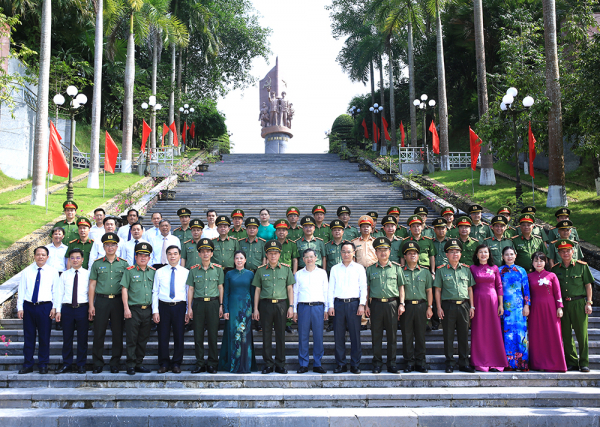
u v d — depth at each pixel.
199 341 6.94
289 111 36.38
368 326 8.22
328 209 15.45
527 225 8.27
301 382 6.59
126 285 6.92
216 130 37.28
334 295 7.09
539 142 15.27
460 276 7.14
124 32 25.58
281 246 7.49
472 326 7.18
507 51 16.94
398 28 28.52
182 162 22.39
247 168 23.45
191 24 30.20
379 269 7.08
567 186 17.17
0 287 9.02
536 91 15.59
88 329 7.41
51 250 8.30
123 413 5.76
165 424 5.67
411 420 5.74
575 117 14.30
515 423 5.76
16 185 17.94
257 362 7.26
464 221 8.29
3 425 5.61
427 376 6.67
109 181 19.38
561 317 7.25
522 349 7.07
